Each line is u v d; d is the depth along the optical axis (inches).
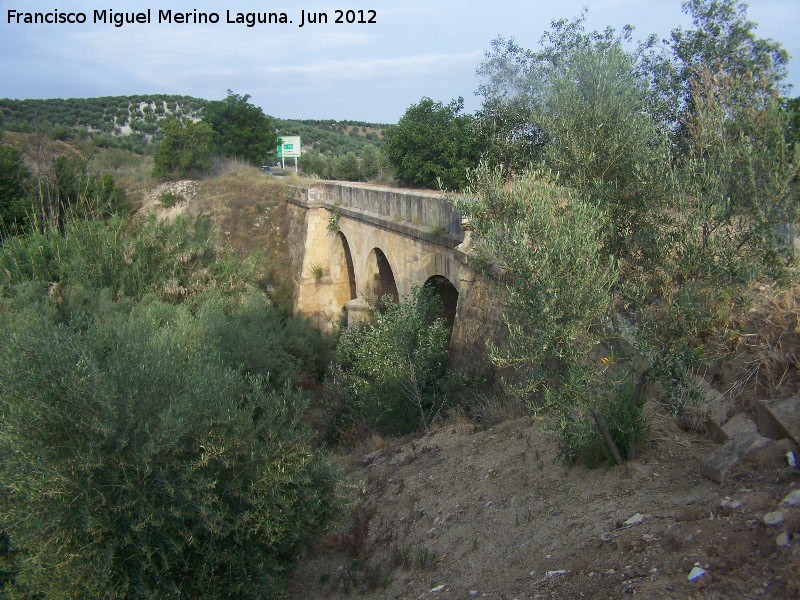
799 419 143.2
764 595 93.9
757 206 162.6
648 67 412.8
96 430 179.9
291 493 201.5
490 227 188.2
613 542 136.2
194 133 1311.5
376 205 647.8
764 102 175.6
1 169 1069.8
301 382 639.8
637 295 179.6
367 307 700.0
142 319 522.0
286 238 1075.3
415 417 388.5
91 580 170.4
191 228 1107.3
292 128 3011.8
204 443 189.2
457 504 214.1
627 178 236.5
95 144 1878.7
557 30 514.3
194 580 188.2
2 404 195.0
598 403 190.9
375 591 182.5
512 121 545.0
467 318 403.2
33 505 175.3
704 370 199.0
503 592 137.8
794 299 182.5
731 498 130.7
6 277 691.4
